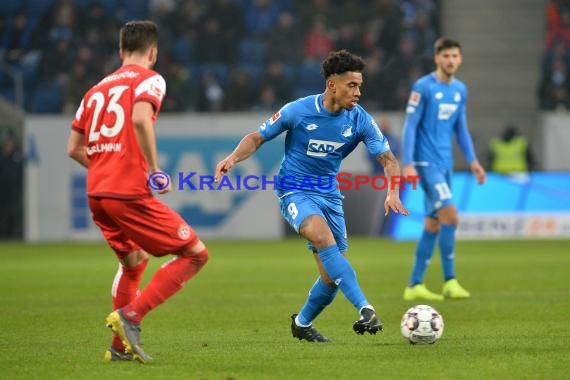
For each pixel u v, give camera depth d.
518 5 96.38
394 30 93.50
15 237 84.38
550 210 79.75
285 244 76.38
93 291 44.84
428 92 41.00
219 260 61.81
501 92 95.25
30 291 44.94
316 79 90.88
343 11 99.69
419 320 27.28
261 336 29.84
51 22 96.12
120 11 97.44
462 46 96.19
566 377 22.23
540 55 95.81
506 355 25.38
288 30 97.00
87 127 24.38
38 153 84.06
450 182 41.66
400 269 54.25
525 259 60.00
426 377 22.28
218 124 83.31
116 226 24.62
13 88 92.50
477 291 43.19
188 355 25.80
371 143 27.50
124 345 24.03
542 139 90.00
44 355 26.03
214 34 95.31
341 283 26.00
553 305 37.47
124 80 23.98
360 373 22.83
